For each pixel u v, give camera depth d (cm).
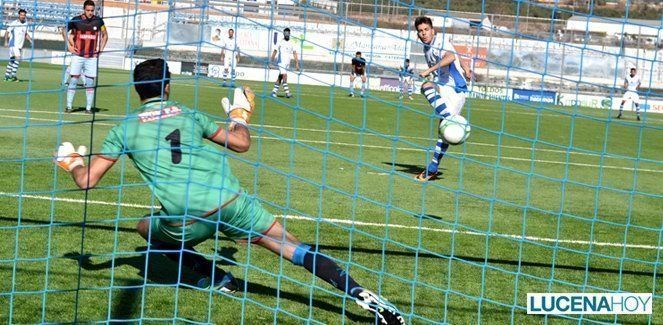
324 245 720
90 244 667
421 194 1025
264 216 538
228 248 688
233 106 559
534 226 866
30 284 562
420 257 704
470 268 679
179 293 566
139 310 527
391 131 1834
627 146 1941
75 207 797
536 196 1073
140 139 521
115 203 827
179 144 522
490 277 656
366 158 1341
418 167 1280
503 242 780
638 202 1083
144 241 687
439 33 1095
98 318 509
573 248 775
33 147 1183
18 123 1465
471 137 1867
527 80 2778
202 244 691
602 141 2016
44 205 796
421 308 571
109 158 520
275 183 1023
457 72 1087
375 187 1052
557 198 1070
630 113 3175
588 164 1502
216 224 528
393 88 3578
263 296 574
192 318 520
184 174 520
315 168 1173
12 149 1151
